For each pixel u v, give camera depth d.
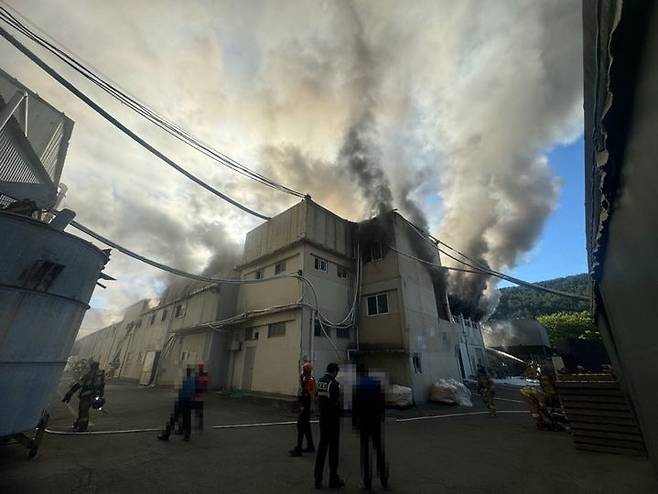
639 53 1.56
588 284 5.65
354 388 4.57
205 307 19.03
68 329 5.56
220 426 8.12
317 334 13.91
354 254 17.97
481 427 8.45
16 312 4.64
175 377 19.14
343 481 4.43
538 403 8.29
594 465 5.11
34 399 4.89
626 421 5.82
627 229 2.41
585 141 2.64
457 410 11.64
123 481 4.21
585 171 3.03
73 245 5.44
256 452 5.82
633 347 3.30
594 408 6.17
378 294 16.25
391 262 16.30
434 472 4.86
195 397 6.95
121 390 17.61
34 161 8.10
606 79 1.79
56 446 5.68
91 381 7.27
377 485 4.30
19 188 7.73
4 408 4.47
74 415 9.16
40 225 4.91
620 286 3.23
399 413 10.91
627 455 5.63
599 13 1.61
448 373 16.47
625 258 2.71
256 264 17.91
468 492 4.07
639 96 1.66
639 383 3.48
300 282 14.23
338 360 14.26
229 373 16.38
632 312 2.89
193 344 18.81
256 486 4.19
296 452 5.64
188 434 6.53
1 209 4.96
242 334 16.70
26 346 4.77
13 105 6.89
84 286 5.84
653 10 1.32
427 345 15.53
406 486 4.27
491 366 31.72
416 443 6.74
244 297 18.12
